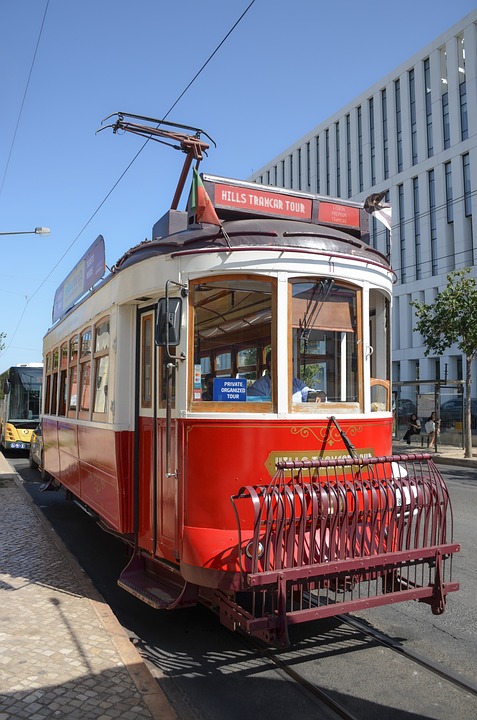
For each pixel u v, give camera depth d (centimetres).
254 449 444
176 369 470
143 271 513
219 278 466
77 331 784
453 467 1747
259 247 461
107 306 610
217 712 362
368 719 352
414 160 4147
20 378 1995
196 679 404
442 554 441
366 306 496
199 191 457
